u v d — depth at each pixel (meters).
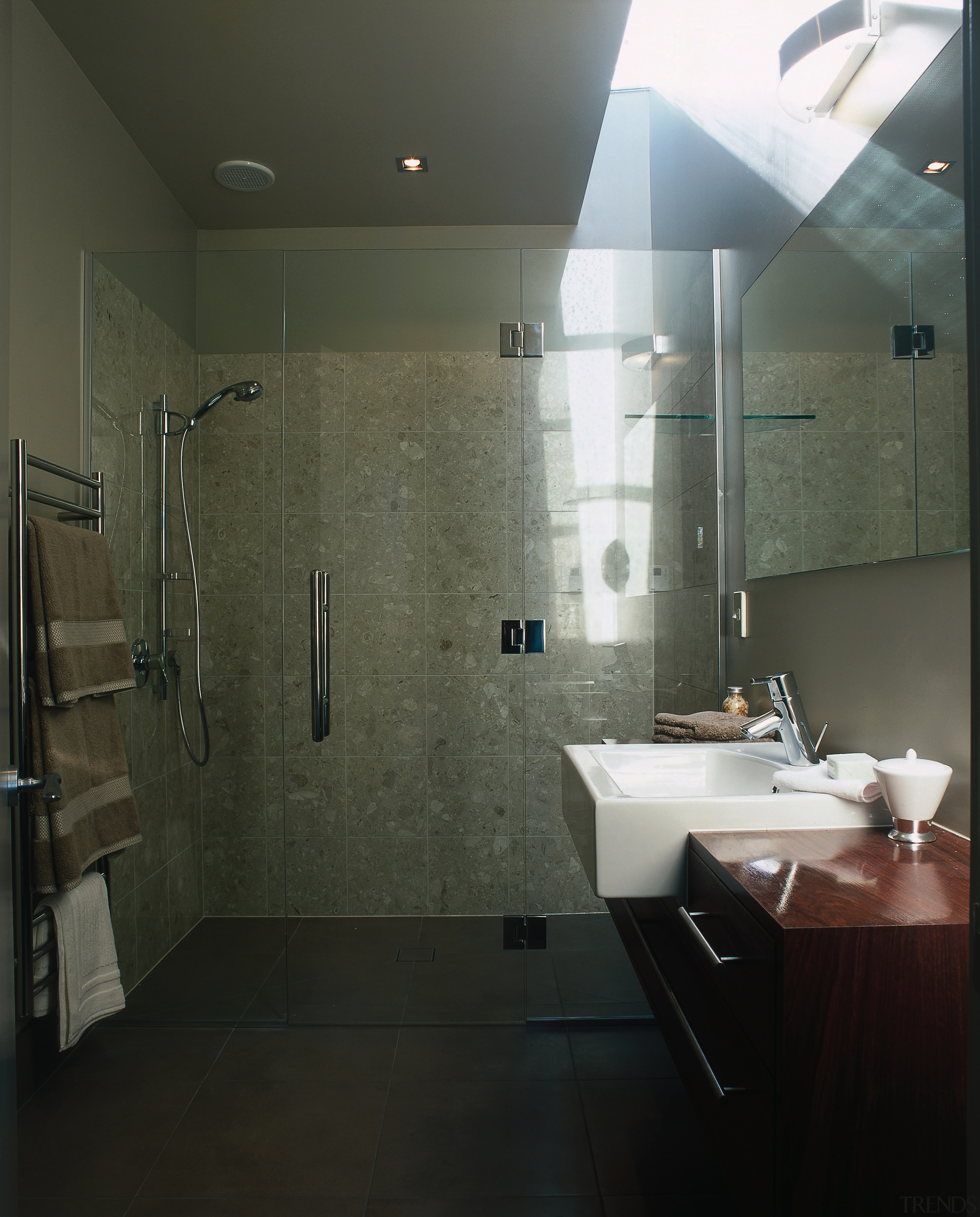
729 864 1.20
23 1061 2.01
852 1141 0.95
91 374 2.50
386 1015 2.42
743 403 2.35
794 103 1.76
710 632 2.56
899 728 1.54
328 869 2.48
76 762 2.07
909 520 1.44
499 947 2.45
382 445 2.50
